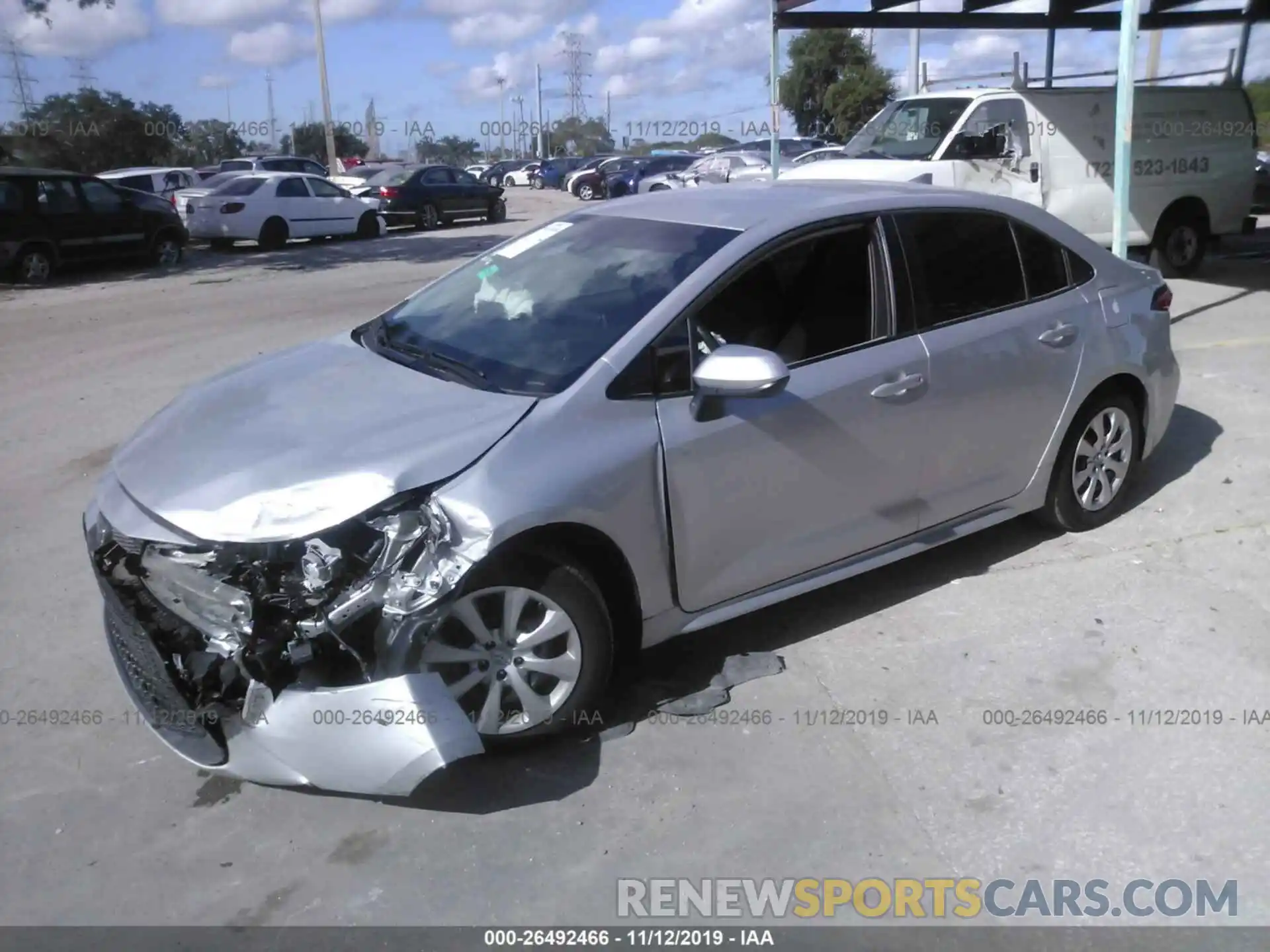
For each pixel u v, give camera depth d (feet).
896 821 10.52
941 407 13.91
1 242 49.29
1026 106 37.88
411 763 9.77
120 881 9.87
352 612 10.09
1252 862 9.91
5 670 13.46
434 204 81.82
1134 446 17.02
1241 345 28.17
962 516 14.88
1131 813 10.57
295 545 10.03
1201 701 12.32
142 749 11.84
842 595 15.05
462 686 10.88
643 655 13.56
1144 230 40.29
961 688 12.69
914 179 36.88
